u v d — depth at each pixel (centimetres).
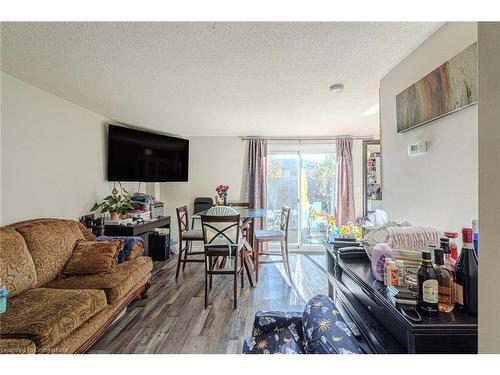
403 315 89
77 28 151
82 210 311
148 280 276
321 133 457
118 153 354
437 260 96
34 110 245
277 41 164
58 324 147
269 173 487
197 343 195
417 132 167
